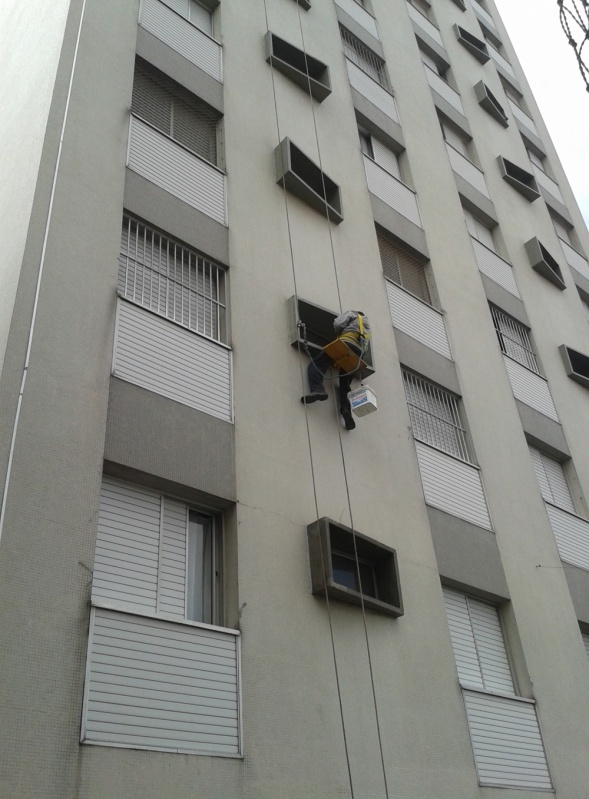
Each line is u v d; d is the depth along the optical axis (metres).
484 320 15.20
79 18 10.31
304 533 8.70
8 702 5.54
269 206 11.54
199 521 8.24
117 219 8.91
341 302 11.66
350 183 13.91
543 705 10.39
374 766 7.69
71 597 6.31
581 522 13.78
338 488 9.48
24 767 5.41
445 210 16.61
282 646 7.68
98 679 6.18
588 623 12.30
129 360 8.11
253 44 13.80
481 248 17.16
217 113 11.95
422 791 7.99
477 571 10.80
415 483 10.76
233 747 6.76
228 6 13.78
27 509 6.38
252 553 8.02
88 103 9.56
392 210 14.67
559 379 16.42
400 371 11.98
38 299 7.47
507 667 10.66
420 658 9.06
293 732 7.23
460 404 12.93
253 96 12.86
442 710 8.88
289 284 10.91
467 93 22.09
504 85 26.12
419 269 14.68
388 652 8.72
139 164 9.85
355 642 8.41
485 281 16.27
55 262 7.86
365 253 12.98
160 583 7.47
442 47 22.41
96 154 9.20
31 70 10.63
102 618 6.48
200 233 10.11
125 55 10.74
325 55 15.95
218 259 10.10
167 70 11.43
